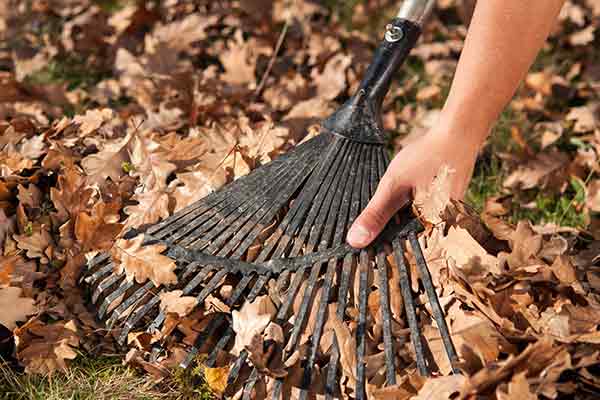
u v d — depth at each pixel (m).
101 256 1.10
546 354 0.96
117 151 1.18
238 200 1.11
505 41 1.03
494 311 1.01
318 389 1.01
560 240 1.07
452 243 1.05
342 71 1.47
